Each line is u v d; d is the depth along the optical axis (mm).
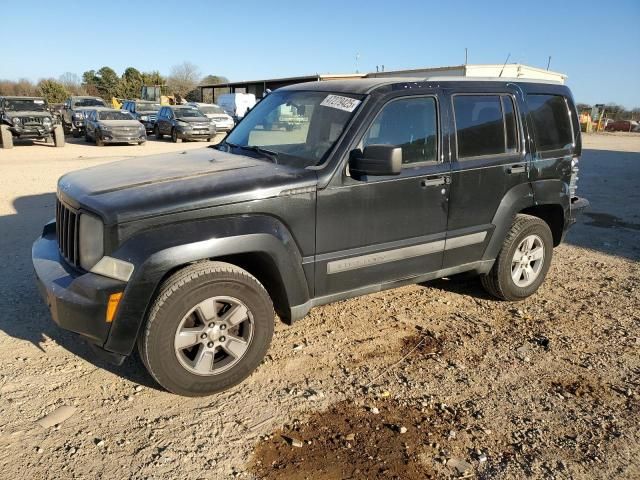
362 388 3504
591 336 4371
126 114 23875
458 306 4938
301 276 3584
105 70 79250
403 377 3660
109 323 3020
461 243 4391
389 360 3893
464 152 4301
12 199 9305
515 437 3051
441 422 3168
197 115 26062
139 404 3258
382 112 3842
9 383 3420
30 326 4203
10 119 20719
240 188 3283
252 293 3357
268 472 2711
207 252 3137
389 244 3963
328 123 3889
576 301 5141
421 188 4016
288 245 3457
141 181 3404
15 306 4551
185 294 3111
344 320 4555
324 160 3629
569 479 2725
